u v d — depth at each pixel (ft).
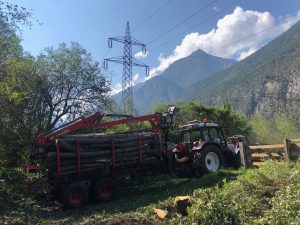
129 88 128.26
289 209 25.61
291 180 31.37
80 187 40.93
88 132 58.44
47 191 43.21
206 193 29.22
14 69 65.10
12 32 56.18
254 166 46.65
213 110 121.70
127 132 49.78
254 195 30.37
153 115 50.16
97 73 87.81
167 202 32.50
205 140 53.36
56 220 33.60
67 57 84.64
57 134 42.70
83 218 33.24
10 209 37.19
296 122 197.06
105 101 87.40
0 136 58.39
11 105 57.11
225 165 54.34
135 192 46.32
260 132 181.78
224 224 25.77
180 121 111.65
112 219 30.50
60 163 41.01
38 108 75.36
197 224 26.32
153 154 48.39
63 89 83.71
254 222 25.50
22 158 57.47
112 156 44.45
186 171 52.65
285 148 42.83
